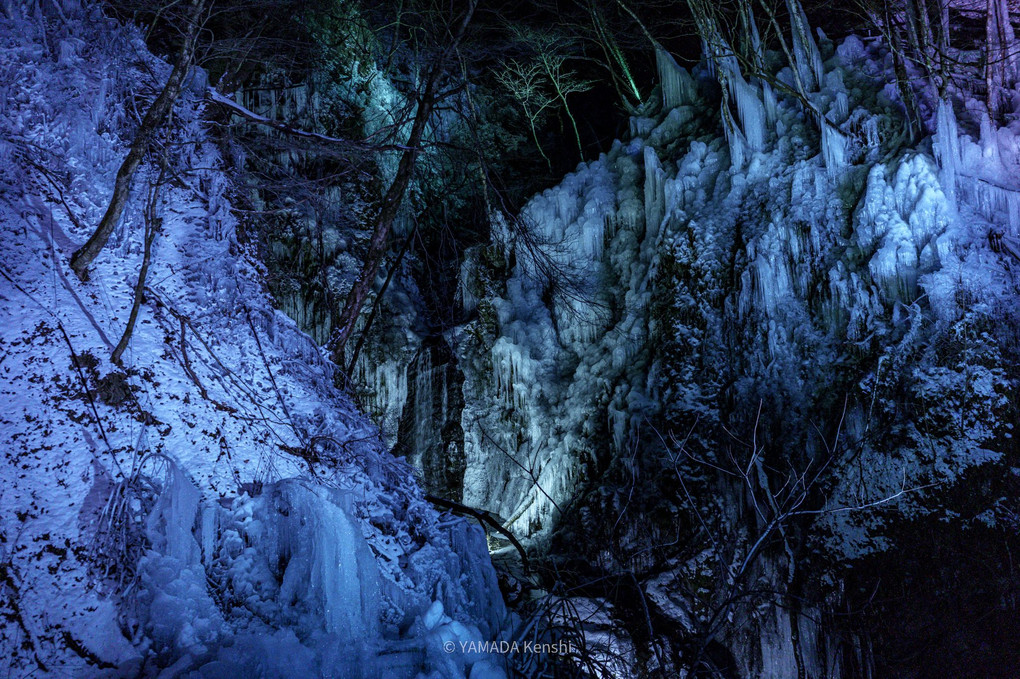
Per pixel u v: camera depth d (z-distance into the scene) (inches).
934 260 474.3
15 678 142.9
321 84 629.6
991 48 545.6
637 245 653.3
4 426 170.6
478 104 765.3
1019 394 422.6
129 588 160.1
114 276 212.8
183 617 162.9
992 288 448.8
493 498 641.0
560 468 594.6
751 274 541.0
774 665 428.5
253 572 183.0
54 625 150.9
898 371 459.8
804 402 495.2
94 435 179.8
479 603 240.7
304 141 311.7
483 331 669.3
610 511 512.1
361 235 616.7
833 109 567.5
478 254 693.9
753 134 605.0
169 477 182.9
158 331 210.8
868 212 504.4
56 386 181.8
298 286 571.2
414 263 679.7
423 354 631.2
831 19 697.6
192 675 149.9
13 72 226.4
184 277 230.2
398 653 186.7
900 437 444.8
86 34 254.2
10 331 184.7
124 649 154.0
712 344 549.6
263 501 193.8
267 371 234.4
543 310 681.0
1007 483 410.0
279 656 164.6
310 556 186.2
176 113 259.8
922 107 541.3
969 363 438.6
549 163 808.9
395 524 228.5
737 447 498.0
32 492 164.7
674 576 464.4
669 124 690.8
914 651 398.3
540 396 642.2
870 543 432.5
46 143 221.3
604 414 591.2
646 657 345.4
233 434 207.6
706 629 251.0
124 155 239.3
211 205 251.6
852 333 490.3
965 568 404.2
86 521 165.9
